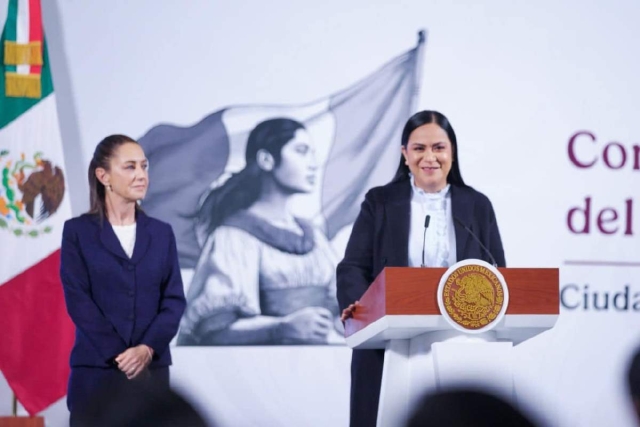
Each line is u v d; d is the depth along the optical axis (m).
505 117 10.21
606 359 10.09
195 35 9.92
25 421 7.42
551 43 10.28
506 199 10.16
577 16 10.31
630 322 10.15
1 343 9.22
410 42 10.13
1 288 9.30
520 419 2.37
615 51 10.34
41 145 9.51
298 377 9.74
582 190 10.23
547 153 10.23
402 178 8.61
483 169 10.17
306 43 10.02
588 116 10.27
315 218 9.91
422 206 8.48
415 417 2.40
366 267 8.34
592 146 10.27
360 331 6.42
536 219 10.17
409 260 8.34
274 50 9.98
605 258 10.19
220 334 9.70
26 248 9.38
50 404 9.22
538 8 10.29
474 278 5.76
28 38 9.48
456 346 5.68
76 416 3.17
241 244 9.81
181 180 9.82
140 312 8.29
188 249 9.78
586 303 10.12
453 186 8.55
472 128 10.17
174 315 8.37
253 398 9.69
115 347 8.09
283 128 9.95
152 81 9.86
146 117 9.83
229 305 9.75
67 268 8.30
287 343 9.76
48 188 9.47
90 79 9.80
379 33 10.11
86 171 9.75
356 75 10.05
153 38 9.88
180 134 9.85
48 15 9.80
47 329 9.29
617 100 10.31
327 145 9.98
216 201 9.83
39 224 9.42
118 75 9.83
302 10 10.02
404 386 6.15
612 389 10.05
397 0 10.14
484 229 8.43
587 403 10.02
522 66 10.24
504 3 10.25
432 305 5.73
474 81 10.20
